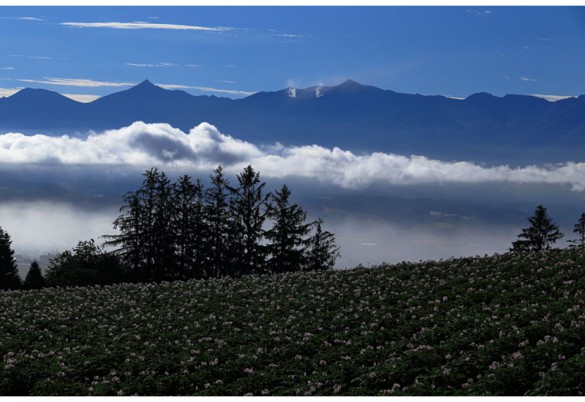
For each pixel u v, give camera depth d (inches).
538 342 1075.9
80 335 1481.3
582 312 1194.0
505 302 1389.0
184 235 3575.3
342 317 1480.1
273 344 1336.1
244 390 1098.7
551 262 1658.5
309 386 1075.3
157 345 1362.0
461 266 1818.4
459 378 1015.0
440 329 1256.2
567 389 898.1
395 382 1053.8
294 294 1768.0
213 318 1562.5
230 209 3666.3
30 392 1136.2
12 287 3043.8
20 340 1425.9
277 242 3649.1
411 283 1692.9
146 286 2095.2
